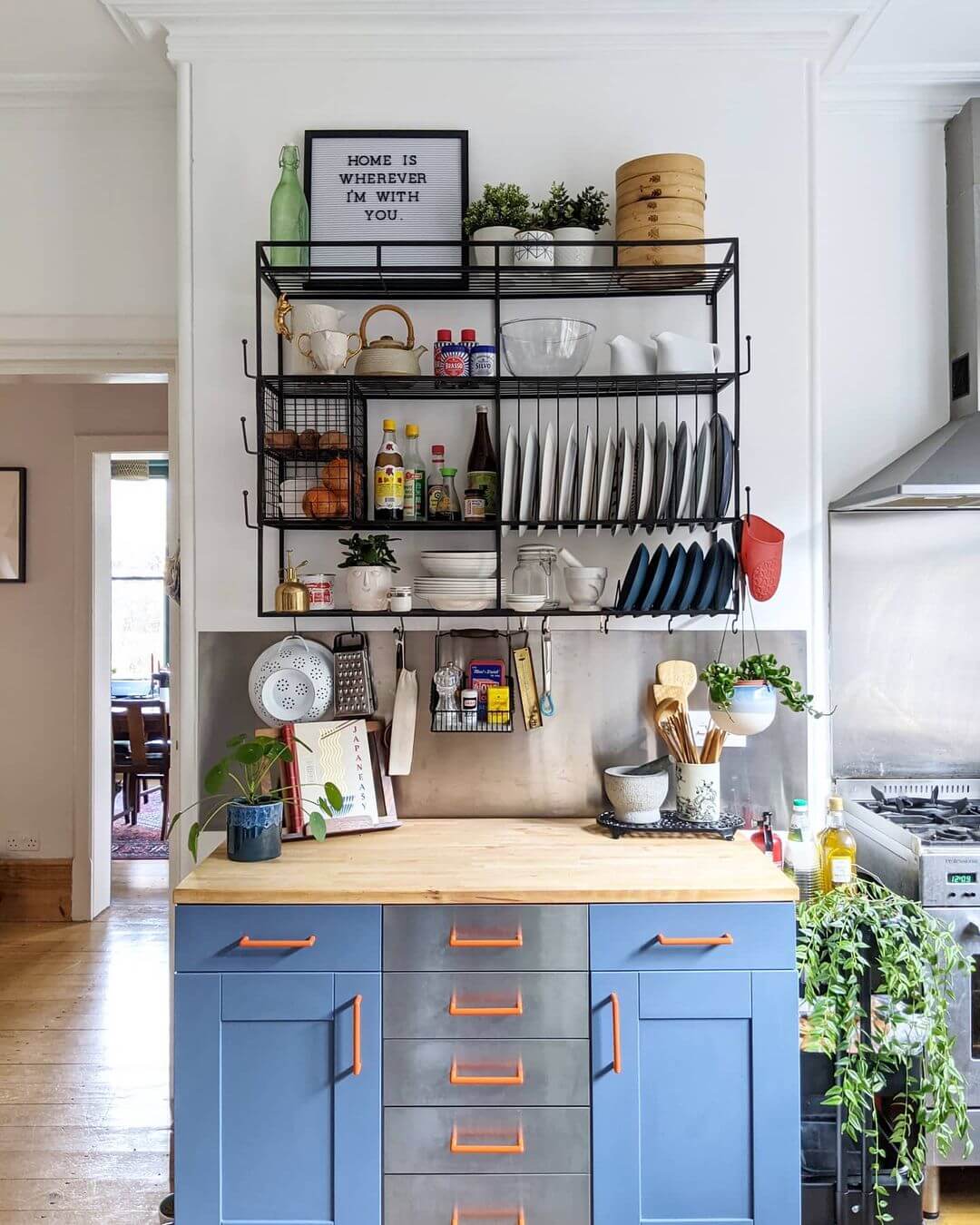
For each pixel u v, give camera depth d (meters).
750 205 2.42
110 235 2.64
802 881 2.20
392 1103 1.83
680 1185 1.84
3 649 4.32
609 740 2.42
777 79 2.42
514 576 2.36
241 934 1.84
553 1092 1.83
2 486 4.33
